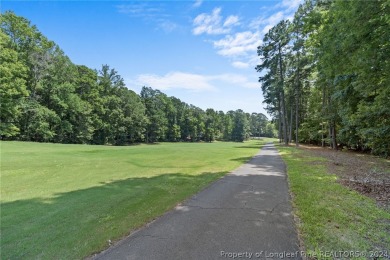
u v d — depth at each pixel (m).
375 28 6.80
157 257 3.29
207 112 102.44
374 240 3.73
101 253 3.43
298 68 30.67
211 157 18.27
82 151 22.97
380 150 15.74
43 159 15.55
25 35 35.44
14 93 29.81
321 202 5.69
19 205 5.86
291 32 28.50
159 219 4.75
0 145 23.67
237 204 5.74
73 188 7.74
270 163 13.91
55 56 40.59
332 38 8.36
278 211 5.20
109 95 56.50
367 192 6.62
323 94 27.19
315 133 33.09
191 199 6.20
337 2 7.72
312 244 3.61
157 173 10.60
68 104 41.59
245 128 104.75
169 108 80.50
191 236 3.96
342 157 16.78
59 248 3.58
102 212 5.20
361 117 15.26
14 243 3.75
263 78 33.81
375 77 9.38
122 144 59.06
